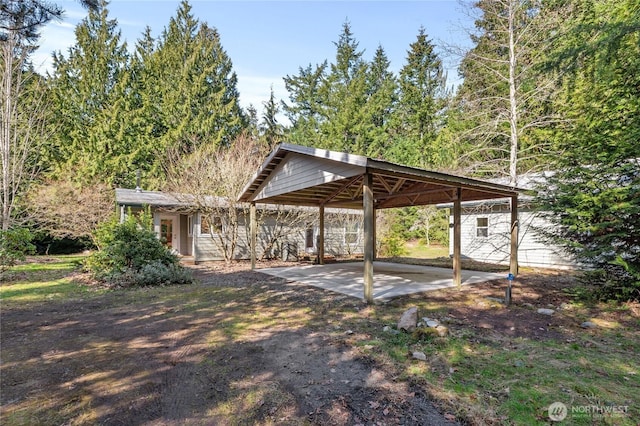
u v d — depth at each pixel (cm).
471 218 1422
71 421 244
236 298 642
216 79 2466
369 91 3030
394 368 328
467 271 1025
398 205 1264
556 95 1170
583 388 286
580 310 542
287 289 728
